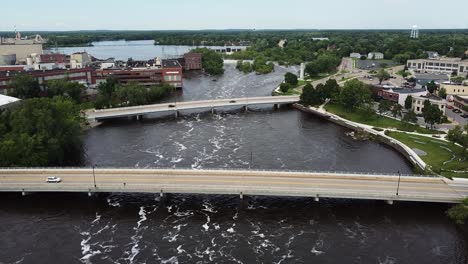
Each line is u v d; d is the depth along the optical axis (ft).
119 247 284.41
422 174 391.45
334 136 541.75
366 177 365.81
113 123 613.11
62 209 336.29
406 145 475.72
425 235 295.69
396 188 343.26
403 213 326.44
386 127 555.69
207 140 524.11
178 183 349.82
